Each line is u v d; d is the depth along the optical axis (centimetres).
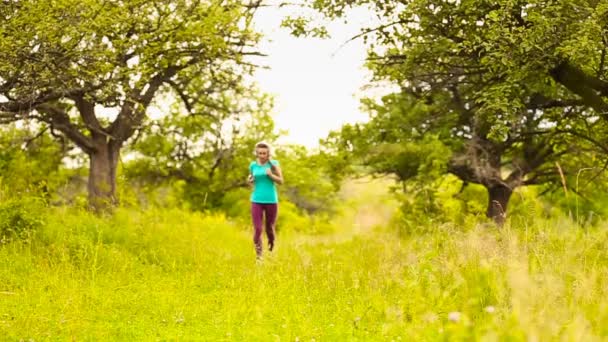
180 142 2959
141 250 1030
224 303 689
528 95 1548
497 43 1088
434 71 1352
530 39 1058
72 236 968
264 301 686
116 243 1052
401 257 891
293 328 591
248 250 1280
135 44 1368
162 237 1133
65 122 1895
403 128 2312
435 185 2173
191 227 1406
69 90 1295
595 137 1611
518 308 495
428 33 1260
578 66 1166
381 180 2486
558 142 1875
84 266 844
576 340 461
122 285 783
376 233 1284
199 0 1502
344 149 2417
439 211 1973
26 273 806
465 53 1262
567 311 528
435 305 588
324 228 2698
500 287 590
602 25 1047
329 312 668
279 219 3216
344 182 2555
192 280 822
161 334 573
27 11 1113
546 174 2238
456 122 2153
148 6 1398
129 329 586
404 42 1330
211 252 1097
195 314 647
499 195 2245
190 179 3080
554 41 1072
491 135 1145
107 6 1238
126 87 1320
